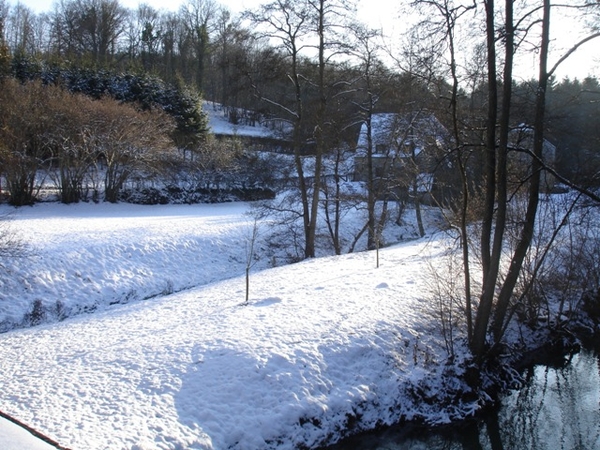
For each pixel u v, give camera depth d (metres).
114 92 47.94
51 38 82.25
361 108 26.19
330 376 9.35
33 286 18.30
